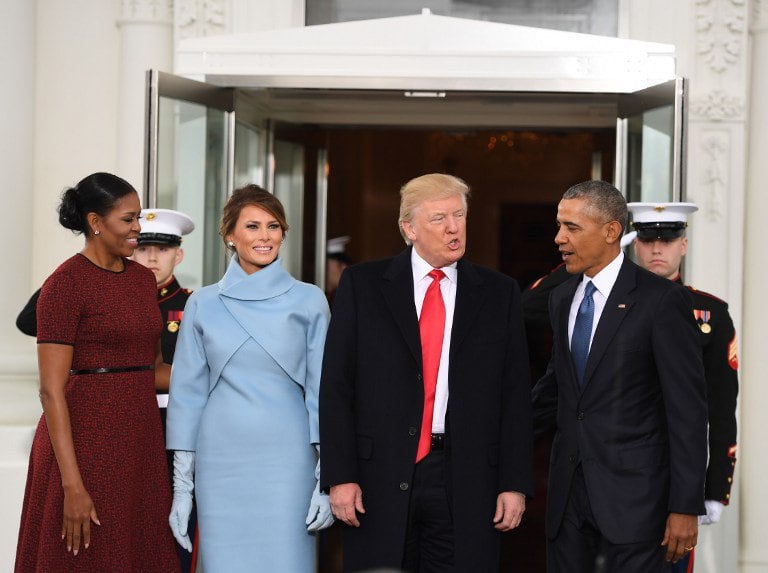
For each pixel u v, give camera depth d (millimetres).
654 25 9867
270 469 5664
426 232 5551
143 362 5766
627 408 5512
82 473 5520
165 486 5836
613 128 11016
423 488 5570
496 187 22438
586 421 5574
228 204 5863
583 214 5570
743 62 9758
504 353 5672
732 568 9562
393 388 5562
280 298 5770
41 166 10695
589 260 5633
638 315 5516
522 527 11578
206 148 9281
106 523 5551
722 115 9742
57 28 10695
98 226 5633
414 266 5715
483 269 5809
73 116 10727
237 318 5719
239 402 5691
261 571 5637
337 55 9211
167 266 7531
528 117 11070
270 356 5691
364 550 5531
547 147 21734
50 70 10703
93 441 5543
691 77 9789
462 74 9172
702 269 9727
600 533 5551
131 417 5652
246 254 5793
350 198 19469
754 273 9961
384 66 9188
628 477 5469
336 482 5453
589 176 22188
